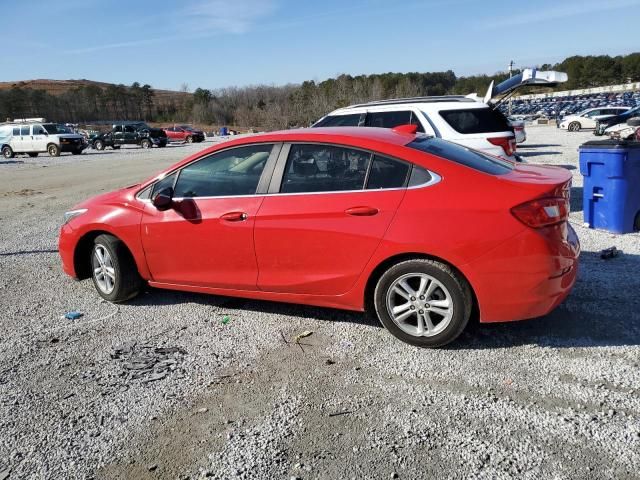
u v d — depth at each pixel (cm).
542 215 346
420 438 283
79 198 1257
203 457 277
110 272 495
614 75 12206
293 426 299
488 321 361
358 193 383
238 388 343
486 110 805
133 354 395
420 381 340
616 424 286
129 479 263
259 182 418
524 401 312
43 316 477
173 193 455
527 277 348
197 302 497
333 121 884
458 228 352
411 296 376
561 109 6769
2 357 397
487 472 255
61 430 305
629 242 619
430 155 377
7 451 288
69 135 3250
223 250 430
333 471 262
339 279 392
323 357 379
